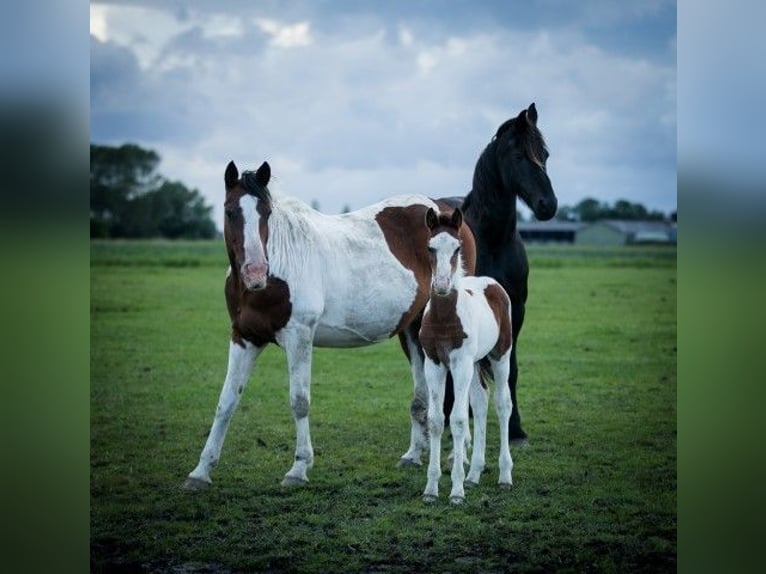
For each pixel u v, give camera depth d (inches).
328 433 318.7
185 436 318.0
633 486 263.7
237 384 255.6
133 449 301.9
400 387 397.7
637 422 339.9
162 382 407.5
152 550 213.0
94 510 242.8
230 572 202.1
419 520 229.1
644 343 512.1
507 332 256.4
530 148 280.4
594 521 233.1
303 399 253.4
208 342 511.2
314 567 201.5
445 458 287.0
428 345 237.1
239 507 239.9
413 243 286.5
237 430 323.3
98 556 214.4
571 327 566.9
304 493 249.0
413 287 280.5
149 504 245.3
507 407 256.1
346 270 264.8
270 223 245.9
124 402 370.0
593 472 274.2
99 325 556.4
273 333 251.3
